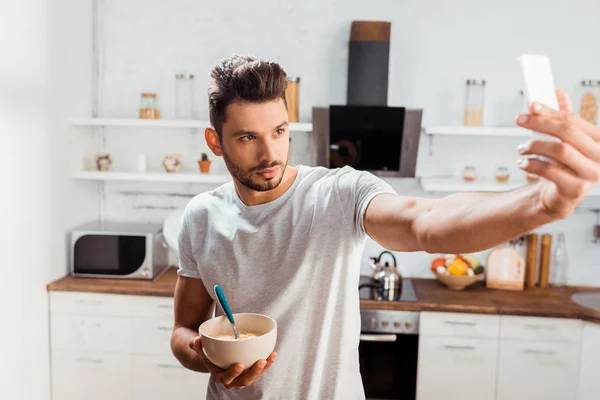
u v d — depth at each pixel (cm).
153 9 344
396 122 297
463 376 283
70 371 308
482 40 331
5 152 264
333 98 341
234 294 123
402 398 287
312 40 338
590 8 325
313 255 115
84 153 345
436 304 281
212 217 128
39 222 295
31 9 281
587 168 56
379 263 327
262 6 338
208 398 133
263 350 101
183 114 331
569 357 278
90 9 345
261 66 104
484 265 338
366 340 283
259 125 104
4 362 266
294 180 121
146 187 358
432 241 84
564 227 336
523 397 282
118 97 352
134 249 314
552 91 58
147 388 304
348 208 113
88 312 303
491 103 335
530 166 59
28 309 286
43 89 295
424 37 333
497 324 279
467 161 340
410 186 343
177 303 140
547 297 303
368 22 310
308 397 119
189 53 345
